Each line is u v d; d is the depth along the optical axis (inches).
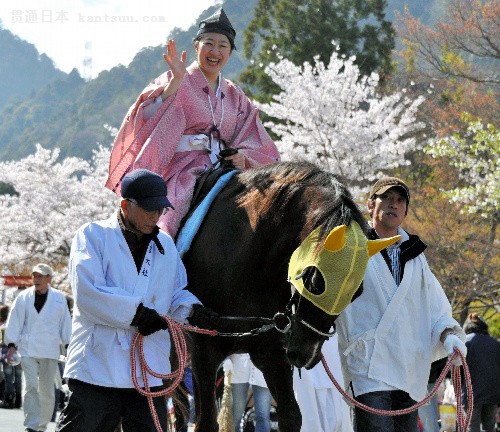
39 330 573.6
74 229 1621.6
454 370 303.3
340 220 263.4
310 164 293.4
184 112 347.3
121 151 348.2
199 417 298.8
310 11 1883.6
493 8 1632.6
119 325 254.8
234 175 318.0
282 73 1347.2
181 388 367.6
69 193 1683.1
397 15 1956.2
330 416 410.6
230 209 302.4
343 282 255.4
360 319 307.1
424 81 1814.7
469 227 1194.6
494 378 546.6
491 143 980.6
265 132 364.5
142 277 264.8
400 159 1339.8
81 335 261.7
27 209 1674.5
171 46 338.3
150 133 340.8
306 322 261.0
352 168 1294.3
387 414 278.1
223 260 298.0
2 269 1806.1
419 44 1833.2
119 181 349.4
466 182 1419.8
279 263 286.5
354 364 305.6
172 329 257.8
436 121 1599.4
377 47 1867.6
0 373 830.5
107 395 259.9
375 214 319.3
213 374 298.4
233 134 360.5
